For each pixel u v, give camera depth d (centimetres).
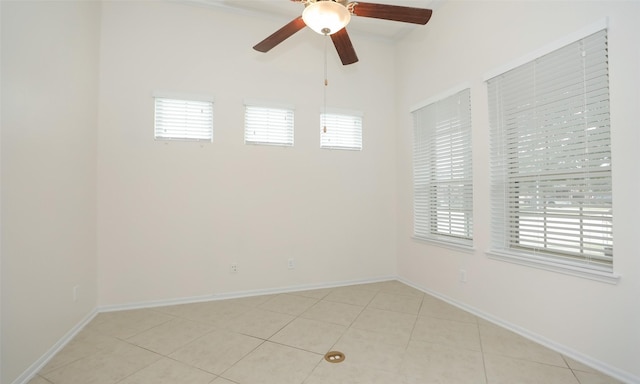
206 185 309
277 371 183
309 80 349
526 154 228
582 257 198
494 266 252
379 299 311
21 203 175
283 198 336
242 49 323
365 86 373
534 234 226
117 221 283
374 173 375
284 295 324
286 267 337
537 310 218
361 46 371
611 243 180
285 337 228
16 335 169
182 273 301
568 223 200
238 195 320
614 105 175
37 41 190
